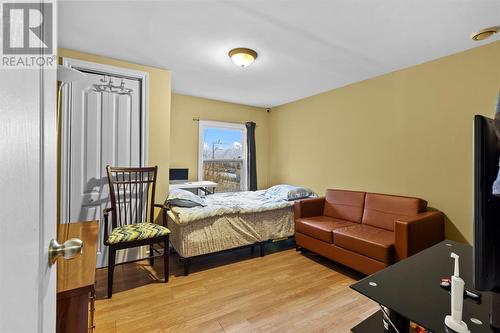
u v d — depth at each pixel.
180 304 1.97
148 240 2.25
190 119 4.31
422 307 0.98
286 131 4.73
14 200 0.39
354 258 2.46
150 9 1.83
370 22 1.97
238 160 4.96
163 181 3.00
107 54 2.59
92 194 2.59
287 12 1.85
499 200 0.79
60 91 2.29
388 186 3.09
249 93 4.07
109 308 1.91
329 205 3.41
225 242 2.77
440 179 2.63
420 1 1.70
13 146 0.39
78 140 2.52
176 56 2.64
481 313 0.94
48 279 0.59
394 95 3.03
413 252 2.17
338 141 3.72
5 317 0.36
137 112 2.84
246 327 1.70
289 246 3.44
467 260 1.41
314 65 2.87
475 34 2.12
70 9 1.83
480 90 2.36
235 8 1.82
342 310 1.90
